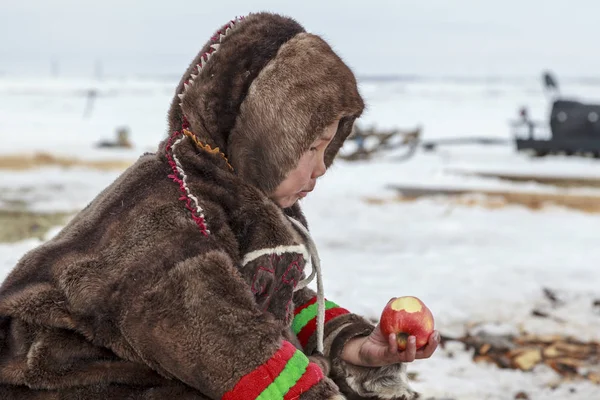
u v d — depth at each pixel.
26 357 1.91
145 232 1.86
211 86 1.99
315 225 7.73
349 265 5.91
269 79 1.95
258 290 1.97
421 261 6.10
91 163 14.56
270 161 1.98
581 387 3.64
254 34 2.01
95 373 1.91
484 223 8.05
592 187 11.59
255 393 1.77
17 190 10.24
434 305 4.79
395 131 16.80
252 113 1.96
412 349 2.14
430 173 13.27
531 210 9.11
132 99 62.47
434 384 3.60
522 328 4.45
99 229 1.92
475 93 80.25
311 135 1.97
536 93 81.38
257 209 1.97
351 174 13.05
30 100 59.41
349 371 2.33
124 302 1.81
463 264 5.98
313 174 2.09
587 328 4.47
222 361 1.78
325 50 2.01
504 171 13.53
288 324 2.22
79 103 54.72
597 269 5.84
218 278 1.81
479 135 26.33
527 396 3.53
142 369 1.92
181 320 1.78
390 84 131.38
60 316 1.87
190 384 1.82
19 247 6.04
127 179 2.00
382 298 4.91
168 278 1.80
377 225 7.78
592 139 16.36
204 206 1.91
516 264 6.00
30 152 17.06
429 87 107.50
